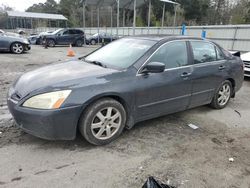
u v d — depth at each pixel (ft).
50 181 8.44
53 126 9.52
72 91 9.75
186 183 8.69
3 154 9.87
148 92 11.74
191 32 73.15
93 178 8.71
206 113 15.74
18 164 9.29
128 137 11.84
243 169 9.70
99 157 10.03
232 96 17.58
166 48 12.75
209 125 13.83
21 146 10.54
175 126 13.42
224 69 15.69
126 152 10.50
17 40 44.16
